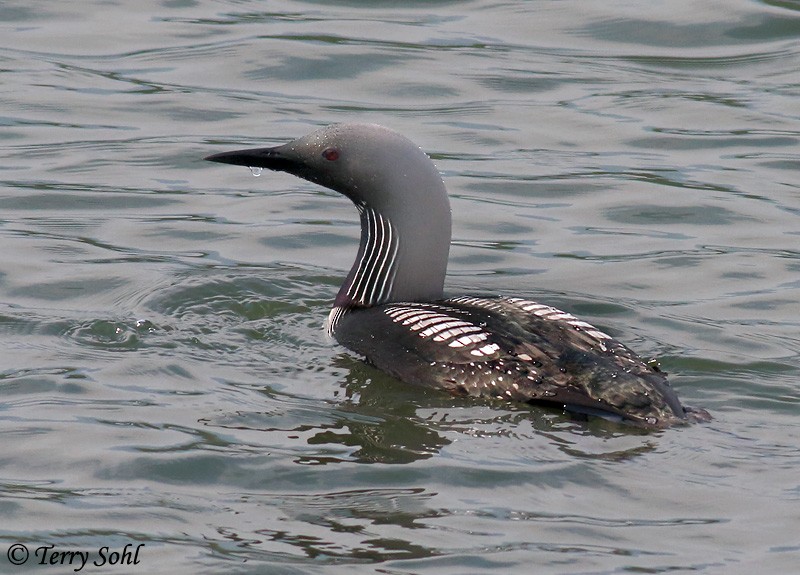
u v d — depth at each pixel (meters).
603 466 9.68
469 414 10.58
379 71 20.48
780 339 12.68
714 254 15.11
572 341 10.93
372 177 12.32
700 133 18.58
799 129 18.64
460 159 17.81
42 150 17.91
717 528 8.88
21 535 8.79
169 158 17.75
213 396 11.04
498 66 20.66
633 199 16.70
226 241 15.32
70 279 13.97
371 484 9.47
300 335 12.56
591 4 22.83
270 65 20.66
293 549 8.61
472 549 8.59
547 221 16.16
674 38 21.66
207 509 9.14
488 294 14.07
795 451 9.94
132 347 12.13
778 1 22.52
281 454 9.95
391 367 11.41
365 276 12.59
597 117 19.05
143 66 20.70
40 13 22.58
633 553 8.57
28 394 11.02
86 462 9.80
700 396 11.11
